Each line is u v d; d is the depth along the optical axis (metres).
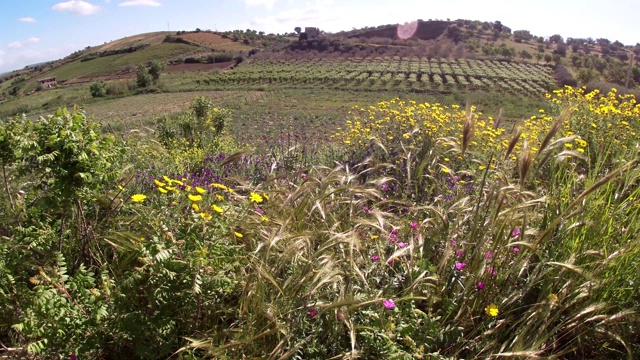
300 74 84.75
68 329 1.69
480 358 1.89
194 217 2.15
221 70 96.31
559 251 2.32
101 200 2.47
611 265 2.13
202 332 1.92
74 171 2.10
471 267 2.18
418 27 136.50
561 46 104.81
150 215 2.32
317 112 39.56
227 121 11.78
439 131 6.13
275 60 108.62
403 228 2.67
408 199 3.65
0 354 1.72
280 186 3.51
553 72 82.75
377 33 136.38
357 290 2.09
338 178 2.59
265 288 1.88
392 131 6.45
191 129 9.95
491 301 2.13
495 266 2.20
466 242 2.27
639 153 2.83
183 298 1.93
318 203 2.27
